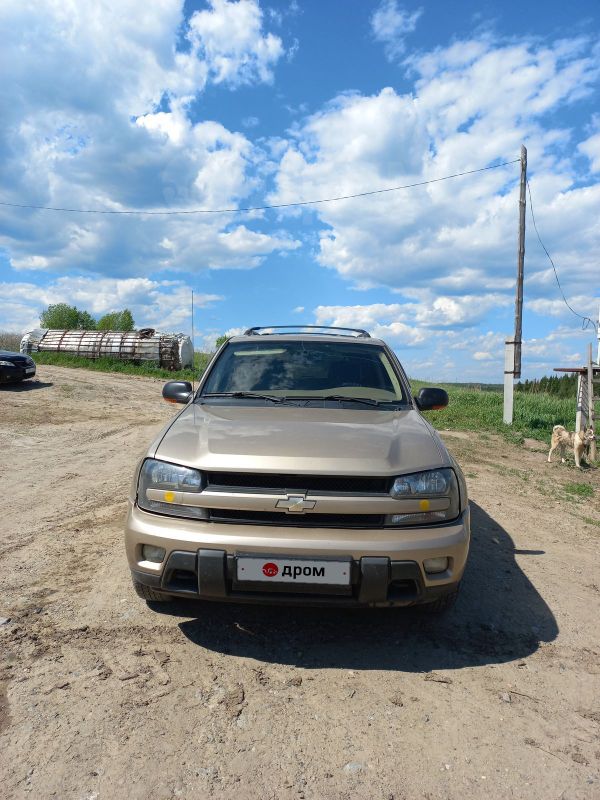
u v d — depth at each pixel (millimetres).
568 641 3178
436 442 3182
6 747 2182
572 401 17625
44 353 25953
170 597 3217
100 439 9719
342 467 2777
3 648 2887
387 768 2150
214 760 2158
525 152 13406
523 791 2053
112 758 2145
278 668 2811
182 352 25844
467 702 2580
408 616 3393
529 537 5102
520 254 13094
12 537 4598
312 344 4457
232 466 2793
